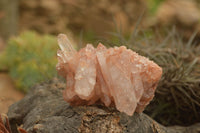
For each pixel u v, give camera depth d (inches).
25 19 63.6
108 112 15.8
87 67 15.3
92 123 15.6
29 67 36.5
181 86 20.4
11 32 60.3
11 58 40.4
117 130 15.6
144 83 15.6
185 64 22.5
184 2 82.6
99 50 15.7
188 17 70.5
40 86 19.3
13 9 60.0
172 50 22.9
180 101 20.7
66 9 64.4
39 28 64.0
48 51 38.1
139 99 15.3
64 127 15.4
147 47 23.1
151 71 15.6
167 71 20.4
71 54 15.8
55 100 17.7
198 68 21.8
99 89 15.6
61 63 15.9
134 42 22.7
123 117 15.8
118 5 68.7
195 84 20.2
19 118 17.7
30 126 16.1
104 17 66.4
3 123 16.4
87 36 59.9
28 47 39.4
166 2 80.9
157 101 20.0
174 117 21.1
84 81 15.1
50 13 63.6
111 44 19.9
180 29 70.8
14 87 39.5
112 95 15.2
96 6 65.6
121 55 15.4
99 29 62.9
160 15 71.0
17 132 17.6
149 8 72.6
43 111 16.8
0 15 58.6
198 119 21.0
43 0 63.5
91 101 15.9
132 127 15.8
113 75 15.2
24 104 18.2
